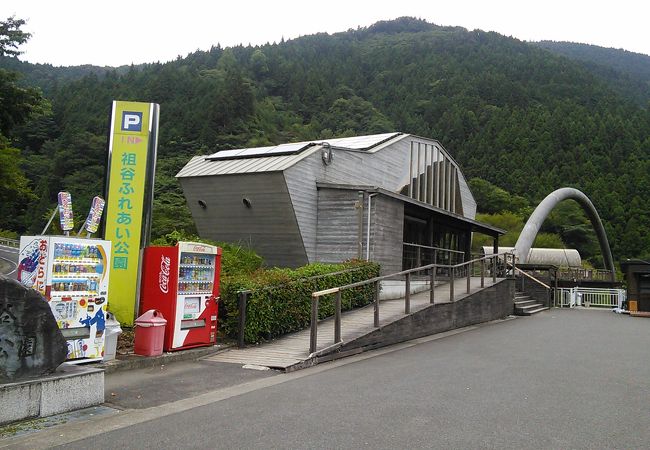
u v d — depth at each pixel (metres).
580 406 6.36
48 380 5.90
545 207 40.88
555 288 27.33
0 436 5.19
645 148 88.19
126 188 10.75
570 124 92.69
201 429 5.41
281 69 104.31
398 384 7.52
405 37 186.25
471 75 117.69
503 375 8.20
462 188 27.91
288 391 7.09
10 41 26.38
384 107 105.44
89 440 5.09
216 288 9.98
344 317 12.85
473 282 19.20
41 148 66.81
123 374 7.99
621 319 18.95
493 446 4.89
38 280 7.28
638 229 71.44
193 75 92.12
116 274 10.48
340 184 16.30
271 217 16.12
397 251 17.33
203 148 60.12
